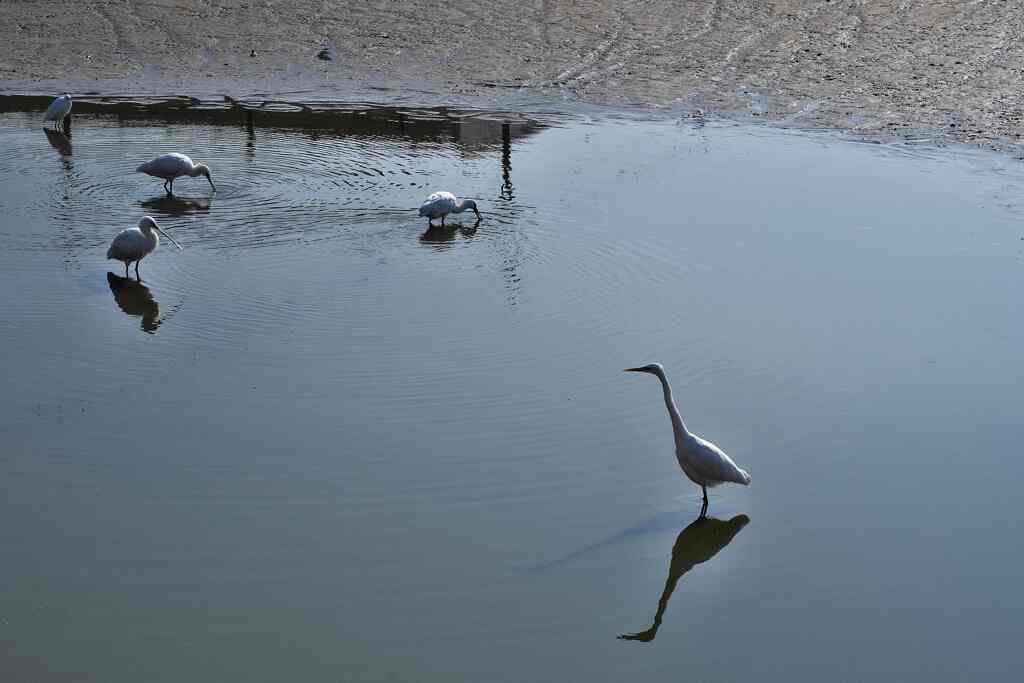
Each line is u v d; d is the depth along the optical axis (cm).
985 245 1964
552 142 2650
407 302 1717
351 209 2164
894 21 3628
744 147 2591
